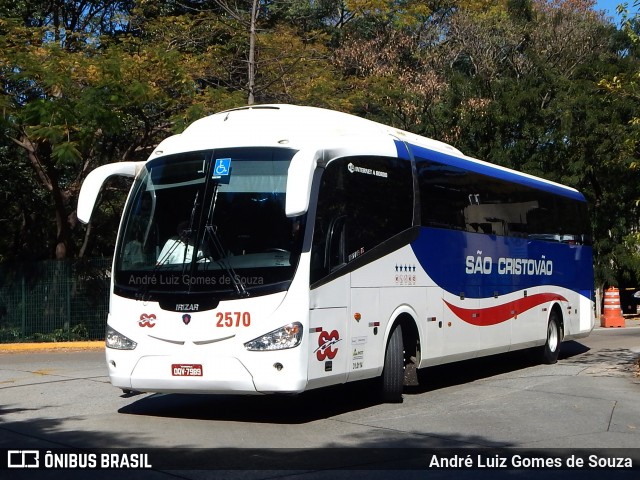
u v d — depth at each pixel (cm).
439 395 1250
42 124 1962
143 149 2412
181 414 1062
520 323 1536
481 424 1011
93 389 1280
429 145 1327
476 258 1379
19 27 2211
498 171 1506
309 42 3102
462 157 1402
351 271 1034
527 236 1586
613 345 2047
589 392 1269
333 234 1002
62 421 1009
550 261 1686
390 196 1141
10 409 1101
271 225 955
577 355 1852
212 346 944
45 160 2247
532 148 2905
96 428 962
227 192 981
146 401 1170
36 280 2277
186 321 954
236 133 1023
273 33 2623
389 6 3284
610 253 2897
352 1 3083
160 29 2519
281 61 2481
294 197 879
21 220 2745
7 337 2250
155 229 1003
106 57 2175
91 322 2284
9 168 2453
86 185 1045
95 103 2011
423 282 1211
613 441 920
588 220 1925
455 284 1305
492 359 1772
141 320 979
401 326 1170
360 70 3136
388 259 1120
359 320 1047
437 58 3419
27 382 1369
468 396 1238
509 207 1525
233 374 935
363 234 1066
